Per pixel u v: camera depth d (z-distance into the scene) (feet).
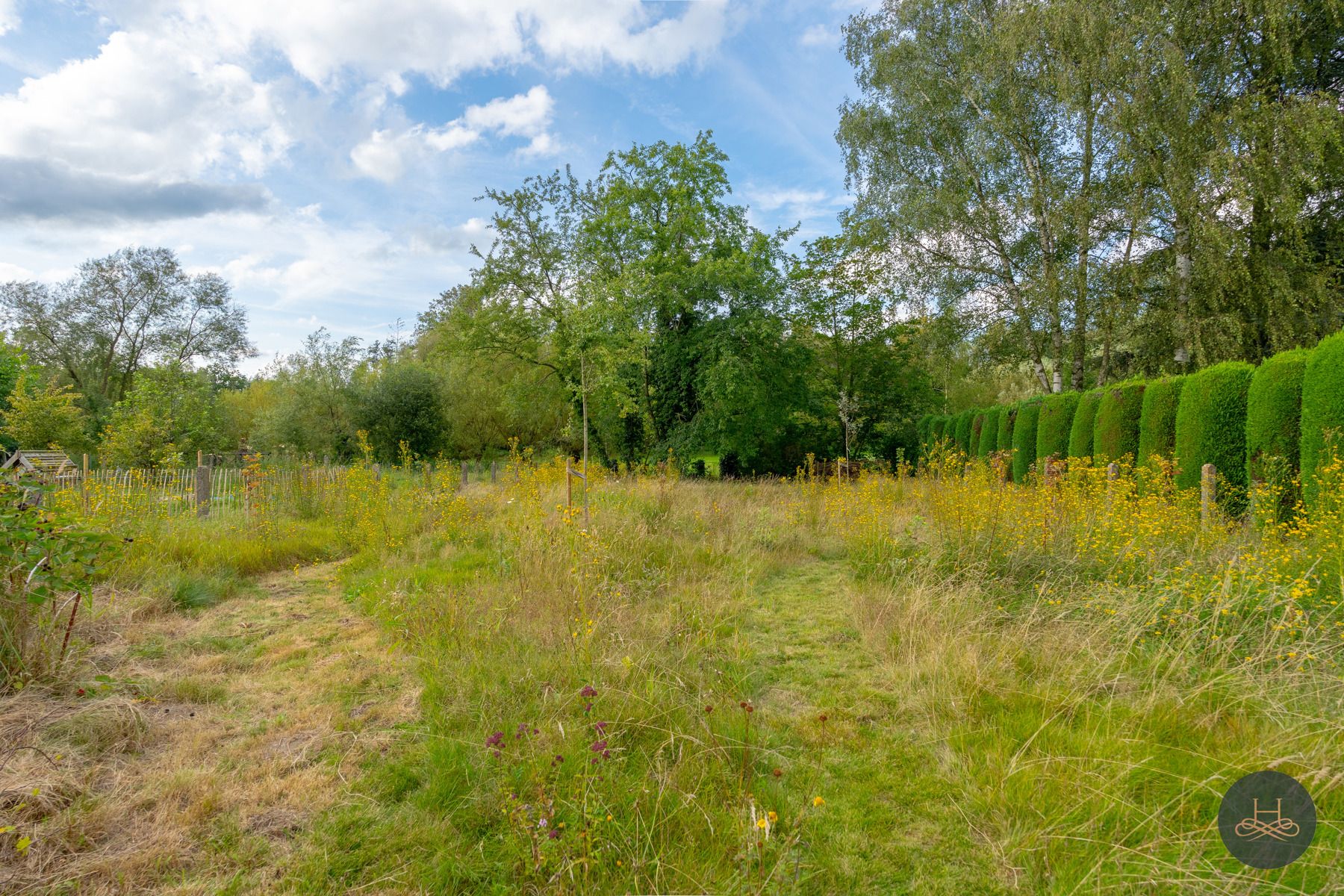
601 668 11.60
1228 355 40.45
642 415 64.18
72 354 96.37
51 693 10.77
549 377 65.87
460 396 80.84
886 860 7.30
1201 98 41.22
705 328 57.16
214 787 8.48
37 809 7.66
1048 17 43.37
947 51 52.85
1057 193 46.96
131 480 26.03
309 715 10.73
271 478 33.04
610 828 7.25
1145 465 31.86
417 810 8.06
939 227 52.16
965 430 59.82
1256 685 9.95
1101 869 6.72
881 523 22.67
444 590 16.65
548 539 19.86
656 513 26.71
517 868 6.91
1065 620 13.47
